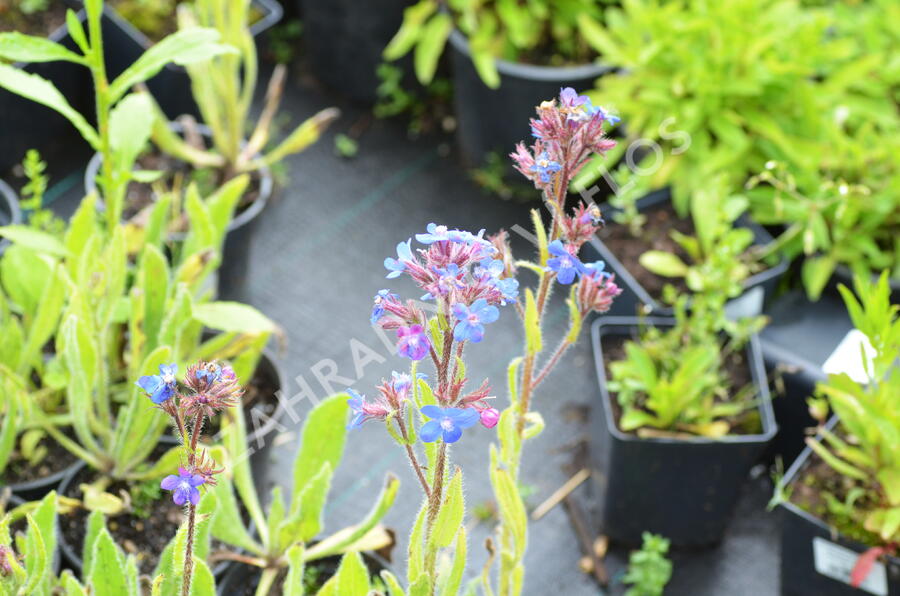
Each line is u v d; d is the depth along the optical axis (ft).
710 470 3.51
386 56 4.31
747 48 3.98
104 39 4.28
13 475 3.38
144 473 3.31
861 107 4.09
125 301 3.38
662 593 3.64
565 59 4.33
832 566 3.43
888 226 3.97
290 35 4.75
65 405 3.49
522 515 2.82
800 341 3.84
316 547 3.18
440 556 3.58
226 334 3.39
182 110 4.27
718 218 3.74
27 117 4.17
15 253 3.44
